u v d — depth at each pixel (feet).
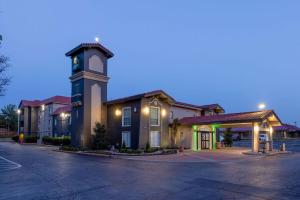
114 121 101.19
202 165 56.29
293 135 247.09
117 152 82.17
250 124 90.17
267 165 55.98
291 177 40.45
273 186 33.71
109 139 101.60
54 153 87.10
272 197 28.22
